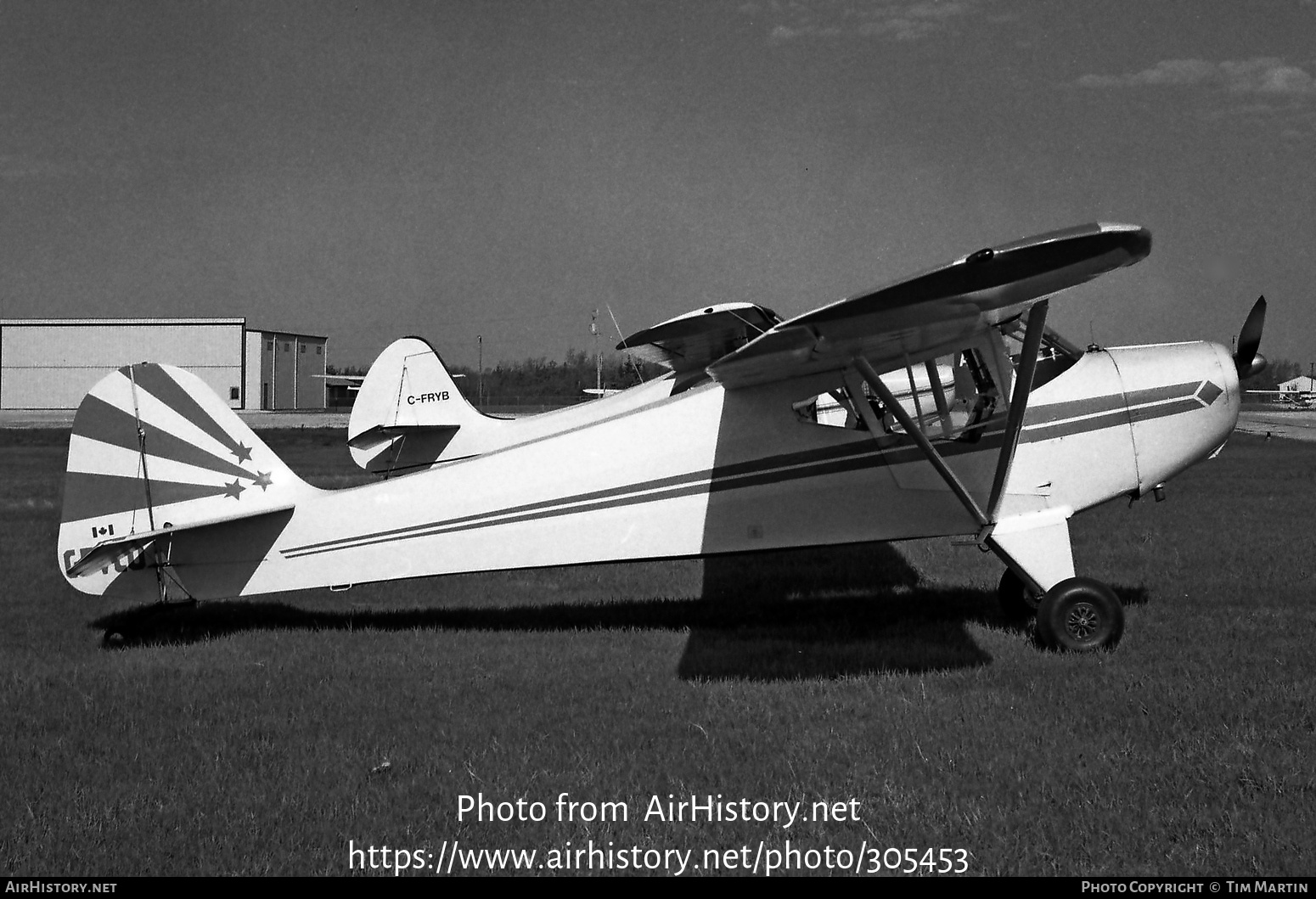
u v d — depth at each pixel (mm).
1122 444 7926
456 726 5875
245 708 6277
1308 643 6996
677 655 7332
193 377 8328
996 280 5934
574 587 10125
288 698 6461
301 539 8352
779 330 6281
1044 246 5594
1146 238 5602
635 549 8219
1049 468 7883
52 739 5781
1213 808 4523
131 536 7887
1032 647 7219
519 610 9172
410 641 7957
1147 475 7973
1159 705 5773
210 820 4703
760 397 8070
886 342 7082
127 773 5281
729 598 9531
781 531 8062
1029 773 4945
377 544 8359
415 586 10297
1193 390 8000
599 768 5195
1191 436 8000
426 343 16500
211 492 8336
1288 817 4395
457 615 8977
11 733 5887
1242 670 6418
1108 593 7059
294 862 4316
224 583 8375
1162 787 4738
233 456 8352
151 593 8297
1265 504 15391
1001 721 5660
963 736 5434
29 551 12625
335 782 5137
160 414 8328
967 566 10828
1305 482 19156
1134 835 4328
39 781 5184
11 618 8867
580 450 8320
